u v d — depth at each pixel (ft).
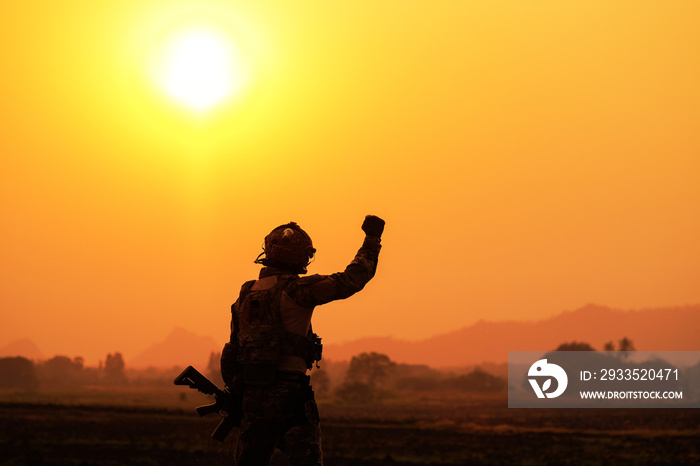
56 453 130.11
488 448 193.36
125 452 137.18
